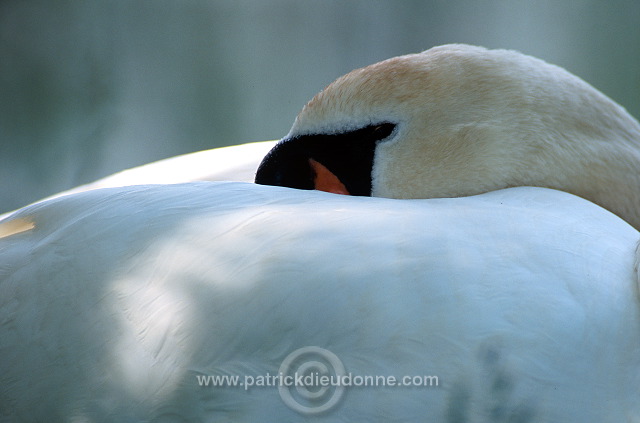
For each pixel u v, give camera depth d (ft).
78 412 13.46
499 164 13.82
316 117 13.88
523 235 13.48
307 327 13.41
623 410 13.39
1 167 21.65
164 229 13.51
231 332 13.42
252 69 24.11
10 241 13.61
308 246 13.46
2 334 13.52
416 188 13.85
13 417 13.50
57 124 22.54
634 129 13.83
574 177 13.79
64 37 23.67
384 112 13.85
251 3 24.35
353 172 13.87
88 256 13.52
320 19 24.31
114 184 14.19
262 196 13.56
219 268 13.46
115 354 13.46
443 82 13.84
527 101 13.83
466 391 13.38
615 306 13.44
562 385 13.39
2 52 23.39
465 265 13.43
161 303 13.46
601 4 25.22
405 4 24.36
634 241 13.56
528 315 13.41
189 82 23.79
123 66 23.68
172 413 13.42
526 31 24.98
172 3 24.27
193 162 14.21
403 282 13.42
